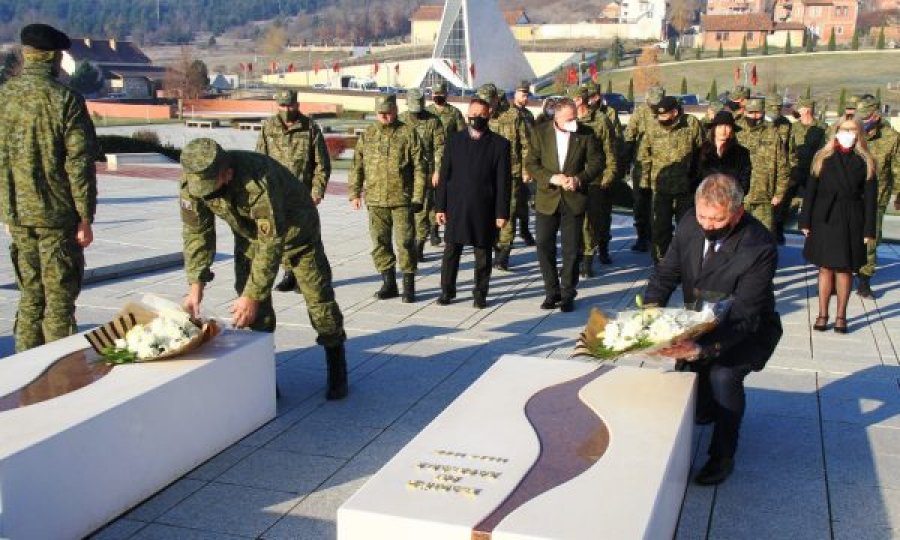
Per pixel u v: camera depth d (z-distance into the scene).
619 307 8.66
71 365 4.86
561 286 8.55
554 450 3.75
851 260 7.62
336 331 5.80
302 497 4.53
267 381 5.45
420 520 3.12
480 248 8.45
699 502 4.55
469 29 62.44
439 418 4.11
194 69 81.38
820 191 7.63
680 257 4.95
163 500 4.48
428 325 7.87
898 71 77.38
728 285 4.69
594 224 9.99
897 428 5.57
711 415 5.28
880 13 120.56
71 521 4.00
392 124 8.52
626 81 81.19
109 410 4.18
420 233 10.88
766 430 5.53
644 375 4.77
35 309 6.05
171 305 5.26
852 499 4.60
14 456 3.69
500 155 8.25
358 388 6.17
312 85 101.31
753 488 4.71
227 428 5.09
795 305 8.98
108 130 47.19
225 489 4.61
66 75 89.88
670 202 9.76
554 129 8.32
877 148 9.52
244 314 5.07
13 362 4.89
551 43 116.81
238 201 5.00
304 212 5.44
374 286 9.43
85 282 9.21
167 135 44.31
